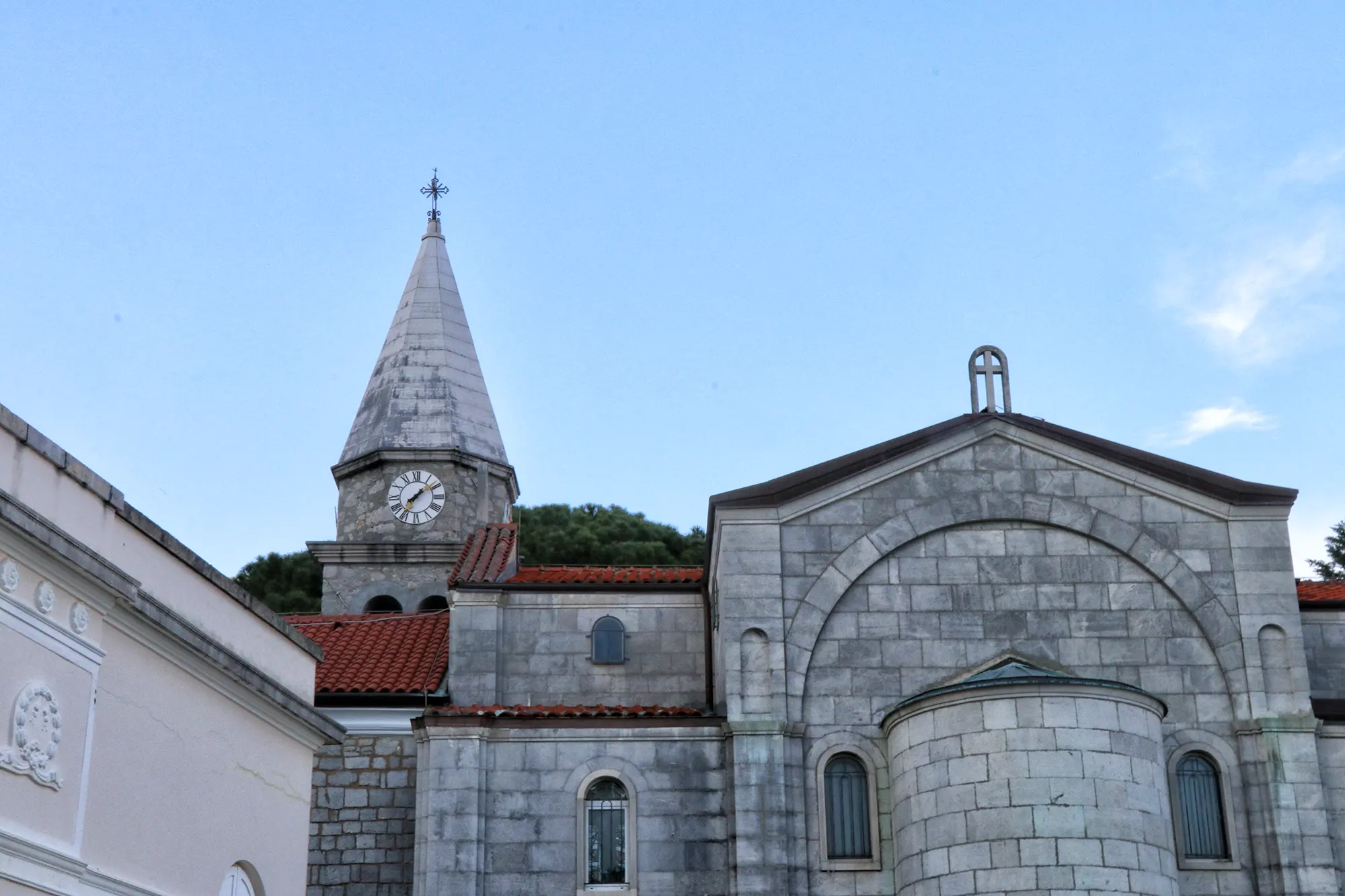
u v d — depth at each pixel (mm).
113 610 18891
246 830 22156
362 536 47531
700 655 32562
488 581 32844
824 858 28297
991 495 30469
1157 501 30469
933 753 27469
